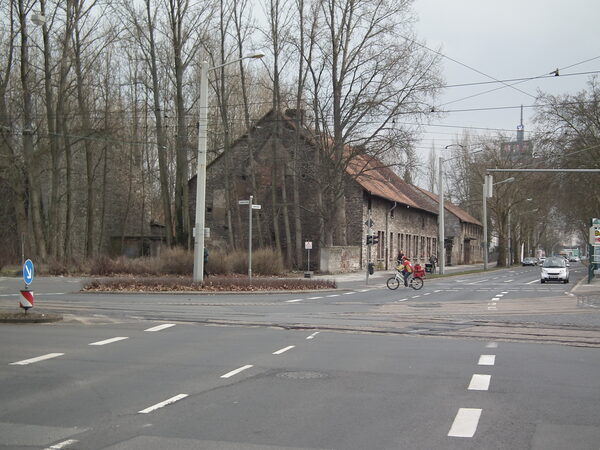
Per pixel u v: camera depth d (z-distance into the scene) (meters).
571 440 6.04
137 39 38.88
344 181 41.84
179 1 39.03
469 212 102.94
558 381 8.76
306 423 6.64
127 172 52.06
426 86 36.50
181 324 15.30
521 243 103.94
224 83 45.09
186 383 8.64
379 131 37.31
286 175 48.44
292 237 49.84
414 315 17.67
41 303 20.30
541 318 16.97
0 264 38.31
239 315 17.47
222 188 51.41
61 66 38.00
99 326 14.77
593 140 47.44
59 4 36.19
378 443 5.96
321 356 10.80
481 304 21.69
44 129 42.22
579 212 59.72
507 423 6.63
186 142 41.94
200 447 5.85
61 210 48.25
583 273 59.59
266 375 9.20
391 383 8.65
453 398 7.77
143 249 53.12
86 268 36.41
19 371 9.44
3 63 39.16
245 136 47.69
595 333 13.91
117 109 47.41
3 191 44.25
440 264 47.88
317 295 26.61
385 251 53.69
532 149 51.72
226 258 35.06
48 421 6.73
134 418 6.86
